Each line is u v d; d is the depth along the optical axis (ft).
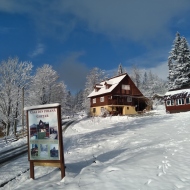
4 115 123.03
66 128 115.96
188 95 135.85
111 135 63.87
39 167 36.01
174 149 34.30
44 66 170.71
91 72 242.58
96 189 21.47
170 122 79.05
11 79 126.62
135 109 188.55
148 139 48.57
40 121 28.89
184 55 186.09
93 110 193.36
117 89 177.37
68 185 23.66
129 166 27.22
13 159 48.39
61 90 180.75
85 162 35.88
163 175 23.45
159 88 258.57
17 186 27.37
